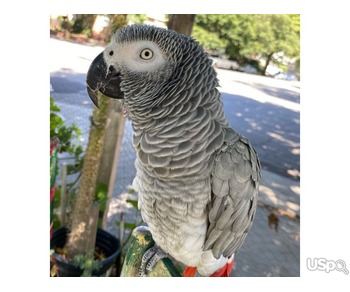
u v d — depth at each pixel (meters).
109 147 0.46
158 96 0.23
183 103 0.23
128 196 0.51
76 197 0.44
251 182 0.26
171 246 0.27
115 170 0.48
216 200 0.25
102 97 0.39
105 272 0.43
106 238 0.46
